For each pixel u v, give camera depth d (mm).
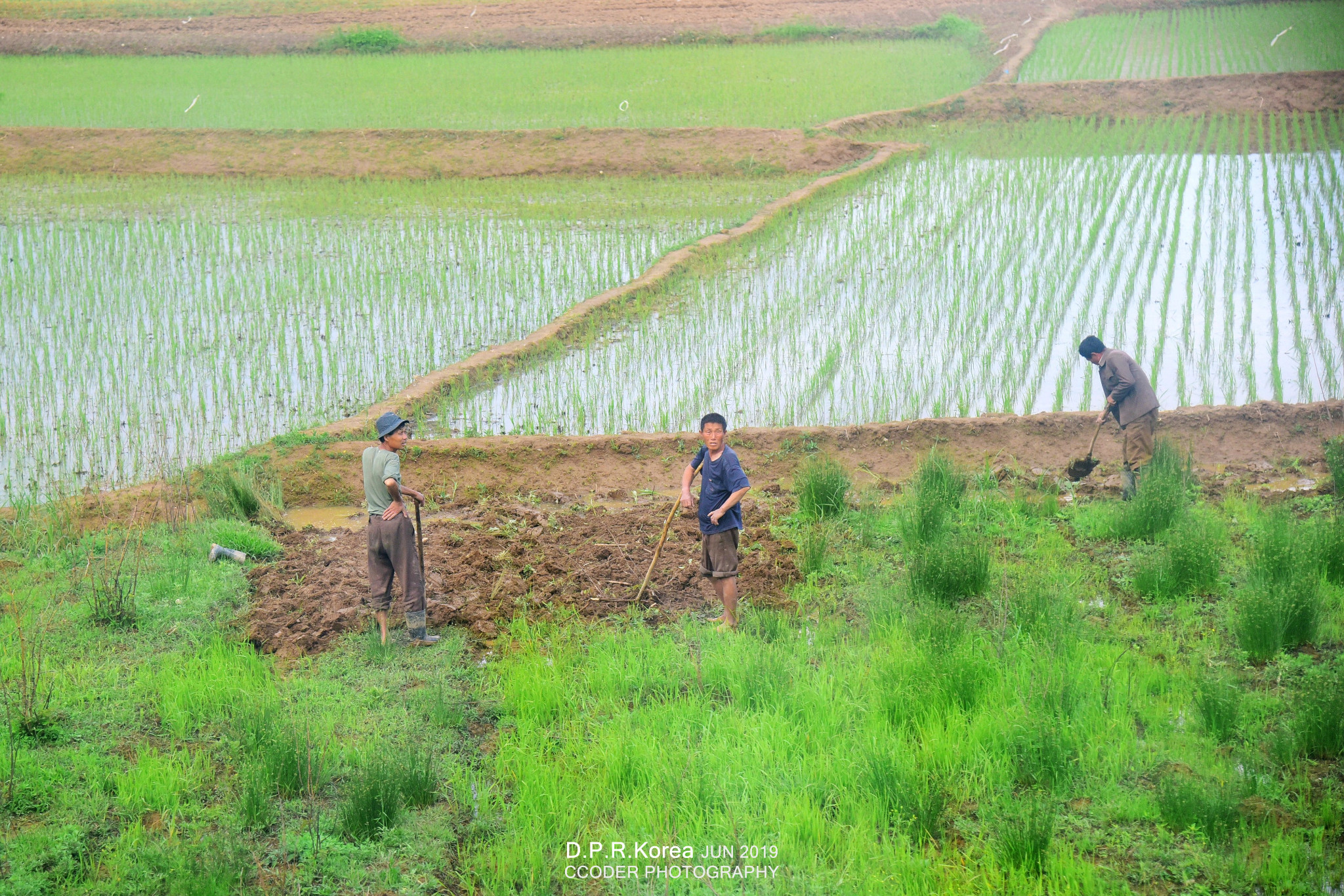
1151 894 5320
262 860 5770
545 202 24094
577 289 17641
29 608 8609
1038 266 17766
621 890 5469
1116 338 14734
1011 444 12211
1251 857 5512
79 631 8227
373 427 12500
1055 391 13422
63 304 17203
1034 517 10398
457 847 5922
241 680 7543
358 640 8312
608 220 22312
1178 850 5570
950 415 12867
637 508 11117
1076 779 6223
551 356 15086
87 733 6859
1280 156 24531
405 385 14000
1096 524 10031
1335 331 14680
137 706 7238
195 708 7199
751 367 14430
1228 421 12156
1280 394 12695
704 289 17562
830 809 6004
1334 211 19859
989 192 22828
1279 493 10656
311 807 6141
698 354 14945
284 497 11461
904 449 12211
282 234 21500
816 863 5602
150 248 20469
